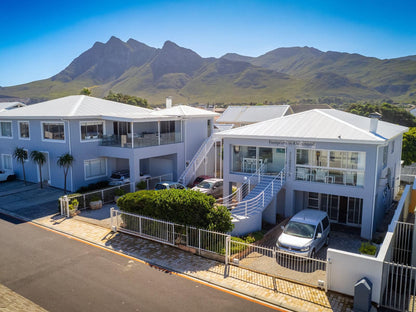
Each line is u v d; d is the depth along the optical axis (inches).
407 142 1320.1
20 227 697.6
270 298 428.5
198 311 395.9
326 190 730.2
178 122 1175.0
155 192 644.1
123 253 565.9
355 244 649.6
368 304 390.9
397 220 522.6
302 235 578.6
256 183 826.8
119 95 3735.2
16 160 1152.2
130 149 956.6
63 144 979.9
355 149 684.7
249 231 667.4
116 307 401.1
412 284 472.7
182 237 588.1
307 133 748.6
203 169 1218.0
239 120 2268.7
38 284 455.8
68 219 749.3
